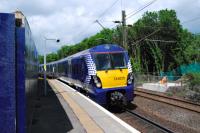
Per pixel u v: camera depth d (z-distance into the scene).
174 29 64.19
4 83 6.20
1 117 6.21
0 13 6.18
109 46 17.61
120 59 17.41
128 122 14.37
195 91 21.19
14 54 6.26
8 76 6.22
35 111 14.31
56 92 24.53
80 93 22.02
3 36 6.20
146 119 13.73
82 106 15.52
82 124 11.02
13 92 6.25
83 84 19.86
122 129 10.04
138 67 43.75
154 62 64.94
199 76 22.47
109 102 16.92
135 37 63.56
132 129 10.05
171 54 64.44
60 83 37.31
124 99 16.89
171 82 34.28
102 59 17.20
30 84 8.53
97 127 10.41
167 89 25.94
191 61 61.75
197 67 46.56
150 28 63.84
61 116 12.88
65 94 22.36
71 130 10.12
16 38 6.36
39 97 21.09
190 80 23.08
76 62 23.38
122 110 17.39
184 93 22.80
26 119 6.58
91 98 17.89
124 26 31.67
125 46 31.33
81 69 20.36
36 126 10.95
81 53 21.00
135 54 61.62
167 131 11.70
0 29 6.18
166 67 64.44
